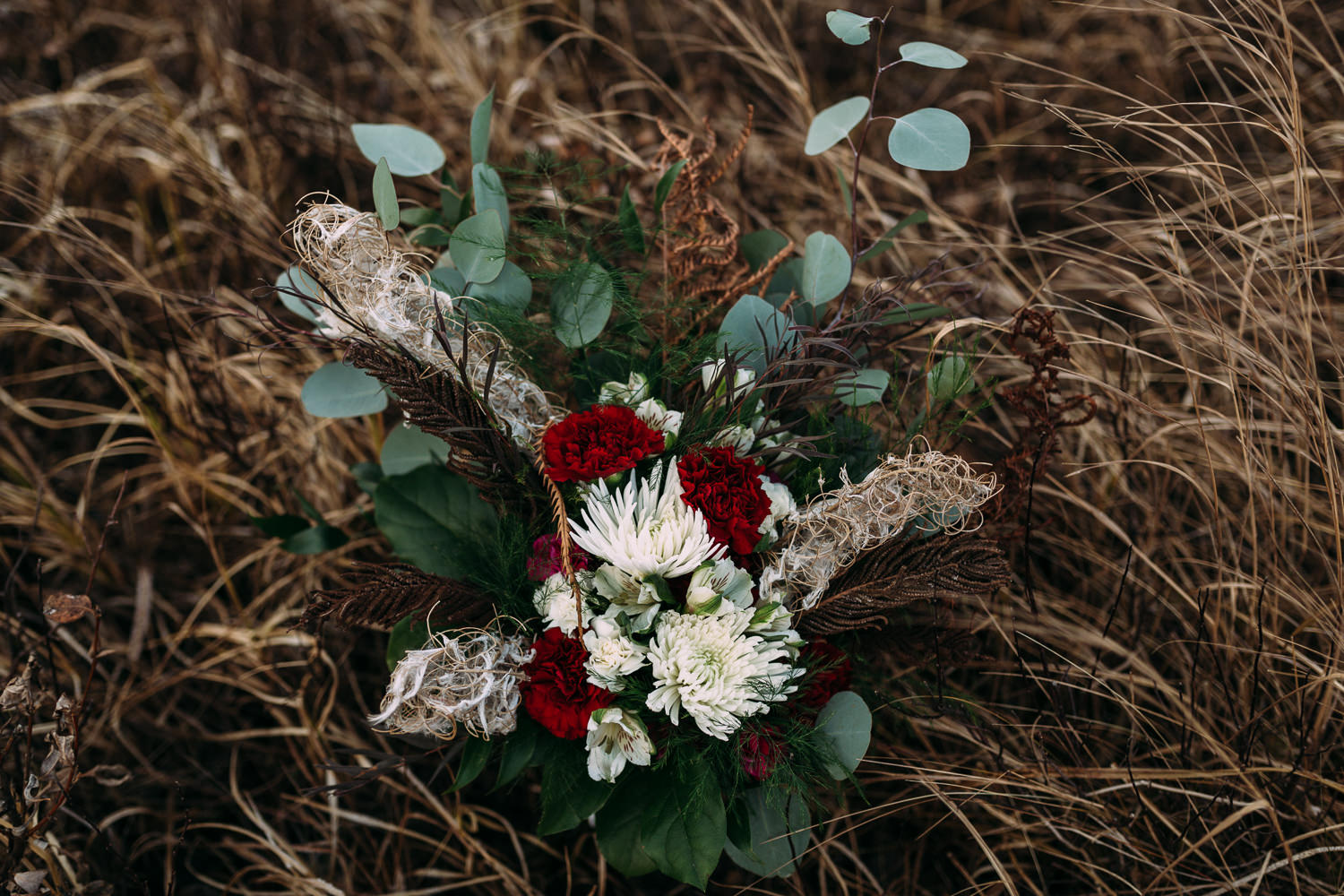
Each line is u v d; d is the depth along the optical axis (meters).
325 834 1.39
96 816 1.40
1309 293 1.37
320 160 1.72
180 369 1.53
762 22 2.00
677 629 1.13
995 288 1.55
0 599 1.45
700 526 1.12
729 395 1.18
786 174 1.76
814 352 1.24
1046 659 1.36
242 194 1.61
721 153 1.68
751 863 1.20
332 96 1.78
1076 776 1.31
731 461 1.14
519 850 1.36
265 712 1.47
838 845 1.35
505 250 1.23
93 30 2.04
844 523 1.16
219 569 1.50
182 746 1.45
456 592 1.18
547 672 1.14
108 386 1.65
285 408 1.57
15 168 1.70
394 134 1.29
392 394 1.22
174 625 1.52
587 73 1.67
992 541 1.16
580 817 1.16
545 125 1.68
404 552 1.22
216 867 1.40
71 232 1.60
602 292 1.22
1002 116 1.87
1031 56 2.02
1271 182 1.45
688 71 1.98
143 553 1.52
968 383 1.24
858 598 1.17
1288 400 1.36
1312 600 1.33
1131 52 2.01
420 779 1.42
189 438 1.53
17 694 1.23
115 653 1.47
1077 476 1.49
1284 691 1.36
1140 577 1.43
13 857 1.23
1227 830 1.32
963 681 1.45
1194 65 1.87
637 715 1.14
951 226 1.56
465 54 1.93
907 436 1.25
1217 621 1.36
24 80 1.94
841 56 2.05
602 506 1.14
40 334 1.61
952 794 1.32
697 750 1.17
